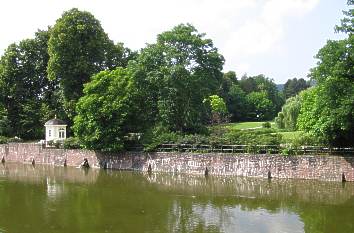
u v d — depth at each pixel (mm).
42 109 78125
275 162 47875
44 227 29625
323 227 29375
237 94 127688
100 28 76562
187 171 53156
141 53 61781
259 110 127250
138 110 59781
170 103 59969
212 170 51438
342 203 35969
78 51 73375
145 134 58781
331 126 42656
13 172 57281
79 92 73812
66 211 34156
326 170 45219
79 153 62625
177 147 54938
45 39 81688
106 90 58938
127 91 58812
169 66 59719
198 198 38688
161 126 59281
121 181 48406
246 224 30156
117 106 57250
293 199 37688
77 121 59562
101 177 51562
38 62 81562
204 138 53812
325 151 46500
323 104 42688
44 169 60094
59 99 77938
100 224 30234
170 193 40969
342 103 40781
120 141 57781
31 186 45750
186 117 61750
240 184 44938
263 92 136000
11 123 81062
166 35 60688
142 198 38875
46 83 83250
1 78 79625
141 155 56875
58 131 70562
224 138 52594
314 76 42938
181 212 33594
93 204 36594
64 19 73625
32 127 79750
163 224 30172
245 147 50688
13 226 29922
